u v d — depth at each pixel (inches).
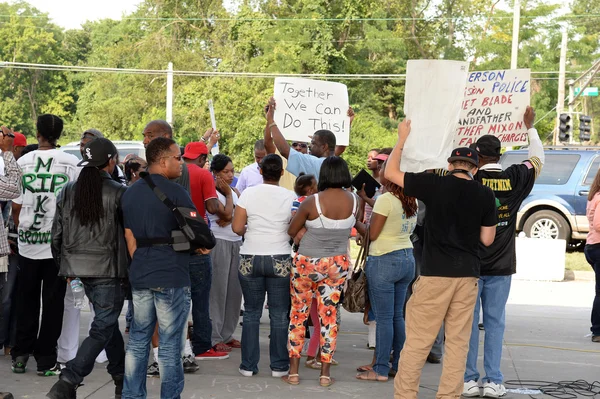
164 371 211.0
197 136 1519.4
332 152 291.1
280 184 341.7
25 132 2778.1
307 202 253.9
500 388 251.1
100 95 2094.0
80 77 2844.5
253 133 1456.7
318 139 288.2
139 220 207.6
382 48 1761.8
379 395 249.6
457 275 219.1
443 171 255.3
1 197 240.5
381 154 295.1
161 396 213.2
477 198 219.0
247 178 344.8
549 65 2090.3
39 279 261.4
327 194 253.9
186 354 272.4
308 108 309.6
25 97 2812.5
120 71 1408.7
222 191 298.2
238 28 1737.2
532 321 402.6
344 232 256.5
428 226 222.7
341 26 1740.9
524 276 602.9
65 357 272.4
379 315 264.7
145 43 1878.7
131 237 215.5
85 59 3127.5
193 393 248.1
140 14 2246.6
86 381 258.2
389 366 269.6
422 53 1975.9
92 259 215.6
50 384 253.4
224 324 312.5
